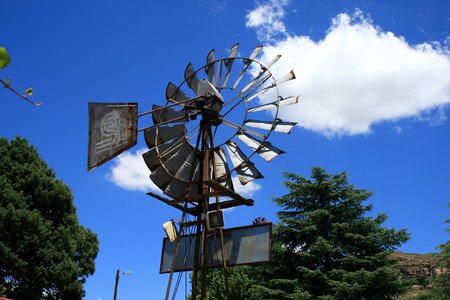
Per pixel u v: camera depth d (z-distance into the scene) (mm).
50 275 27484
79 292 28625
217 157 14852
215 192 13984
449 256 24547
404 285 24891
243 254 13992
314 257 24828
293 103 14219
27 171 29750
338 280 24219
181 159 14930
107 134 10375
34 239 27359
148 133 15047
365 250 25625
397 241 25375
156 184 14547
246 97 15023
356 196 26281
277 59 15047
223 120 14945
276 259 26156
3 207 27578
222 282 30547
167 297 13797
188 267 14891
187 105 14805
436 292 24797
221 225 13719
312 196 27359
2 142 30656
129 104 10656
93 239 32656
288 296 23781
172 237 14094
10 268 26250
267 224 13992
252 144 14398
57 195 29906
